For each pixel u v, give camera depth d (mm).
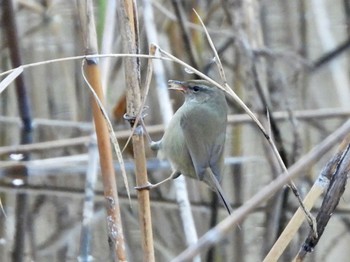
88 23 5785
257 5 10227
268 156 9828
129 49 5578
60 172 10188
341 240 8633
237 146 10992
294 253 8094
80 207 9500
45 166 10203
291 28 12789
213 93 6320
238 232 8734
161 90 8852
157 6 10164
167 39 11031
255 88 9703
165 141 6328
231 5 9969
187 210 7352
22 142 10992
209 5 11414
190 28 10938
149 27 8930
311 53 12836
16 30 9781
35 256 8188
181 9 10133
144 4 9117
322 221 5531
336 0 13375
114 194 5801
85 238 8234
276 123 10062
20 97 10867
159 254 8156
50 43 12953
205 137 6164
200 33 10977
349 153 5449
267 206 9359
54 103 12570
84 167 10227
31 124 11047
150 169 10414
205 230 8859
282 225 8875
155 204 9641
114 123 10523
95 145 8859
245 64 10117
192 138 6133
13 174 10133
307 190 9555
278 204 9352
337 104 12180
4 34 10938
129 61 5578
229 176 10375
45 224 9062
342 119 11375
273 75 10625
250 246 8391
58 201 9688
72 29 12258
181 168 6266
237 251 8266
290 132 10977
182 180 7641
